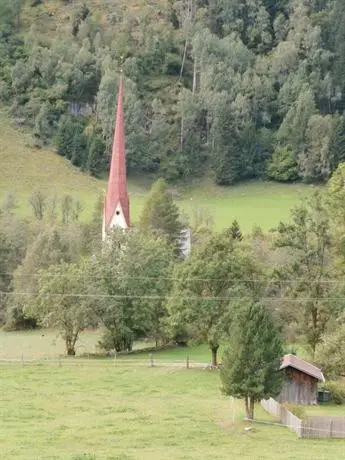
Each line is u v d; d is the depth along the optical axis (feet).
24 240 583.99
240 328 270.87
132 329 408.67
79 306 393.70
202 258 369.71
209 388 321.93
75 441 243.60
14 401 295.89
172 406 291.99
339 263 370.32
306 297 362.53
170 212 608.19
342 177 377.09
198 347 416.05
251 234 603.67
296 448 240.94
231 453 232.94
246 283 374.22
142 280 406.41
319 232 366.84
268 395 270.05
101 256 415.64
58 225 601.62
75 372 348.59
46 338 463.42
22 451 229.25
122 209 517.14
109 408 286.87
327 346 325.83
